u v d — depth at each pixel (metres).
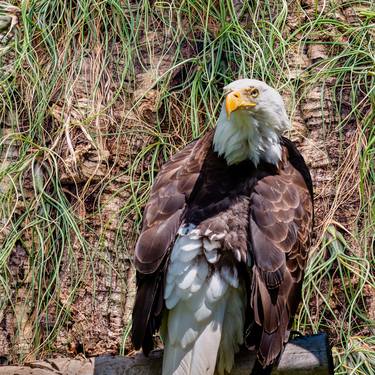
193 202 9.62
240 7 13.03
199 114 12.52
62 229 11.79
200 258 9.06
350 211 12.07
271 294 9.06
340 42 12.82
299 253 9.45
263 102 10.14
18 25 12.97
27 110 12.45
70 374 9.28
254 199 9.59
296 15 13.03
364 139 12.38
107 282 11.65
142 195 12.06
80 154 12.08
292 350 9.06
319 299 11.70
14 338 11.47
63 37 12.80
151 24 12.96
